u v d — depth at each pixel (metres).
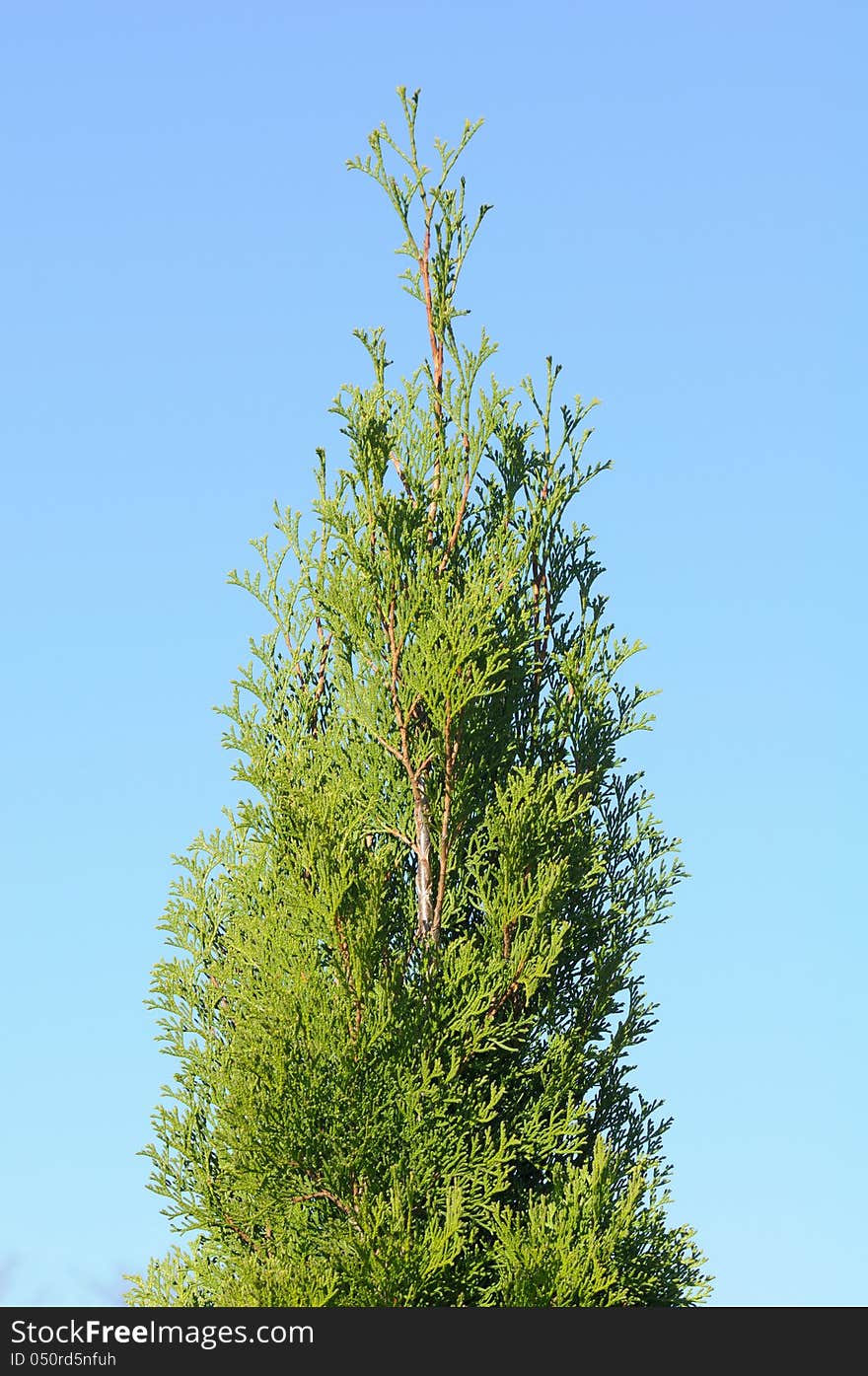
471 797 9.49
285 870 9.21
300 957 8.77
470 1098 8.76
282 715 10.45
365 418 9.20
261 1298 8.13
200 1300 9.19
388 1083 8.48
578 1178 8.20
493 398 9.88
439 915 9.23
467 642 8.95
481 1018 8.89
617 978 9.49
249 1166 8.58
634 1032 9.53
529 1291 7.82
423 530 9.48
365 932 8.46
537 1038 9.23
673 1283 8.59
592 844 9.54
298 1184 8.55
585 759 9.77
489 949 8.97
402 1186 8.38
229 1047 9.13
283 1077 8.29
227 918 10.21
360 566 9.30
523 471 10.23
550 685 10.09
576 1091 9.22
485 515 10.09
